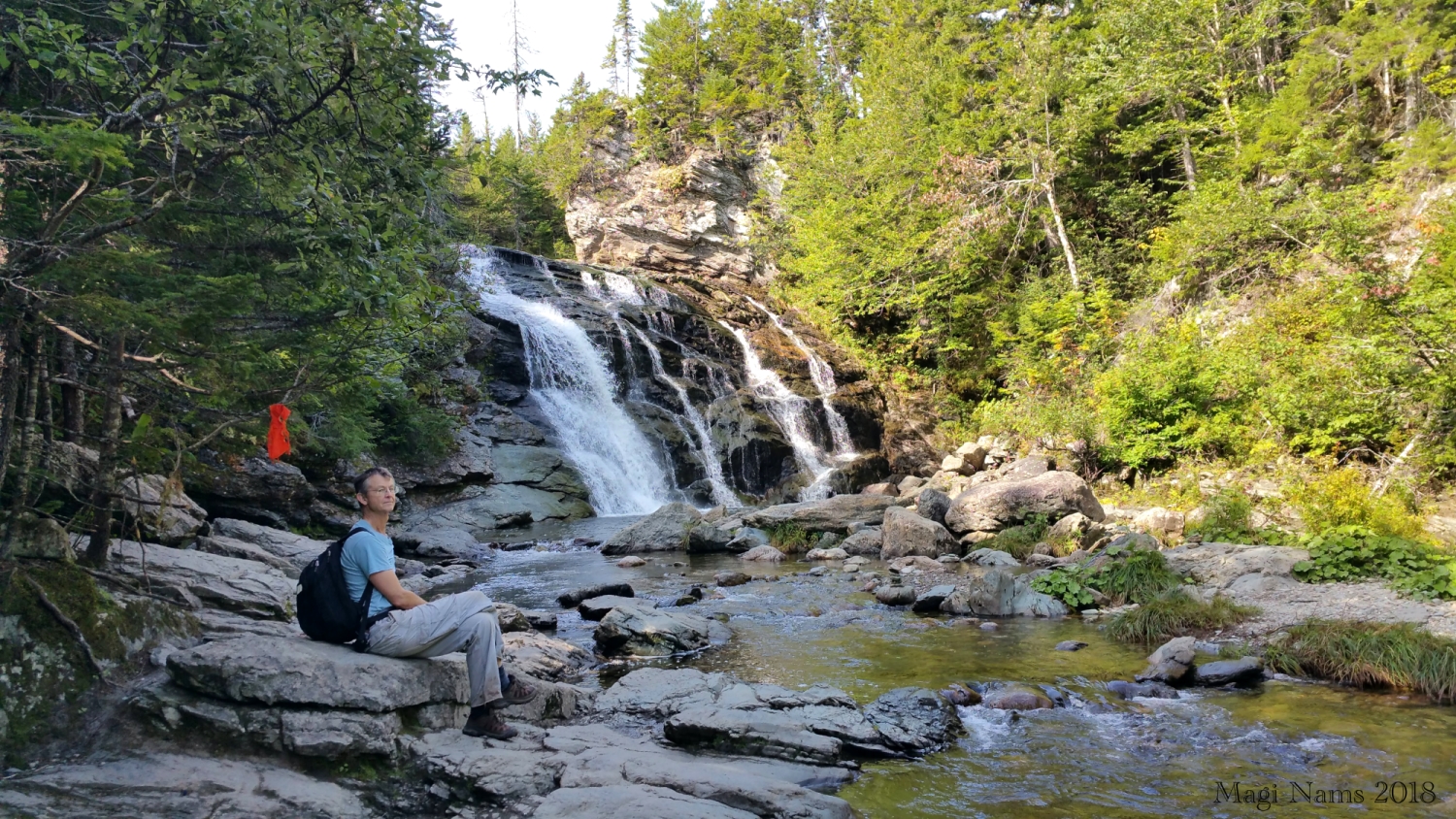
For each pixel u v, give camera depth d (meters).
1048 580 9.95
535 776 4.10
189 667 4.18
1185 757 4.98
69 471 5.78
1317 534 10.66
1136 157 27.45
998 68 30.73
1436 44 17.98
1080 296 23.20
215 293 4.54
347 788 4.00
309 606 4.63
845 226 29.94
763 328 30.97
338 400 9.76
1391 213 16.67
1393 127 20.34
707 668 7.00
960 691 6.13
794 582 11.35
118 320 4.29
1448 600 7.63
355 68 4.80
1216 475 15.04
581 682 6.53
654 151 41.94
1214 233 19.55
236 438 5.97
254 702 4.09
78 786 3.57
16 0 4.37
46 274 4.10
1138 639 7.86
